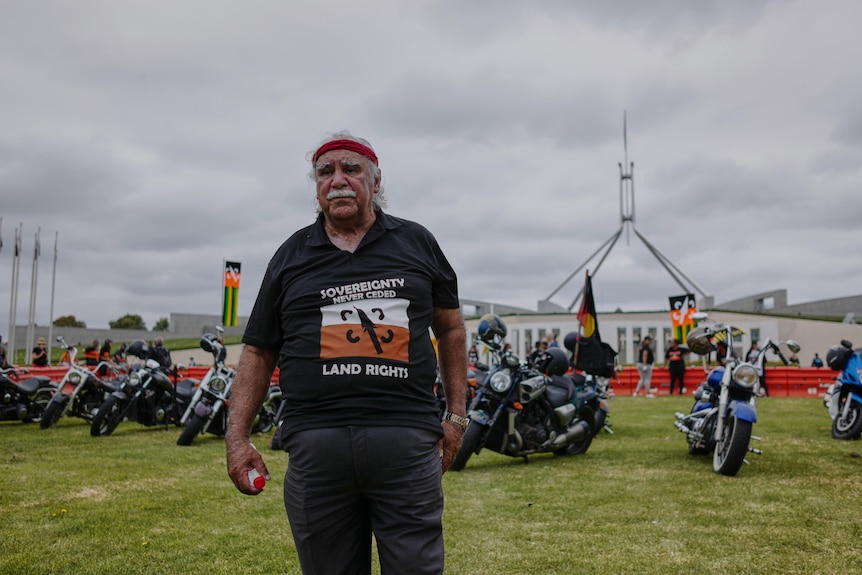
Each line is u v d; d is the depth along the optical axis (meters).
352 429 2.11
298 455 2.17
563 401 7.41
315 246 2.29
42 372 17.02
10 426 10.67
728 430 6.47
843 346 8.95
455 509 5.09
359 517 2.24
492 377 6.88
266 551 4.03
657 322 45.03
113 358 18.78
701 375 20.83
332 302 2.20
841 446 8.17
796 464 6.86
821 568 3.71
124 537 4.28
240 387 2.38
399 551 2.11
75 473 6.37
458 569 3.75
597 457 7.54
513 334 45.75
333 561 2.19
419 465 2.15
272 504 5.17
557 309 64.44
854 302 60.62
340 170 2.33
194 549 4.05
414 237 2.40
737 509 4.98
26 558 3.85
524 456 7.19
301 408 2.18
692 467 6.77
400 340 2.18
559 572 3.70
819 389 19.42
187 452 7.82
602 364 9.05
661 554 3.96
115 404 9.48
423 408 2.22
